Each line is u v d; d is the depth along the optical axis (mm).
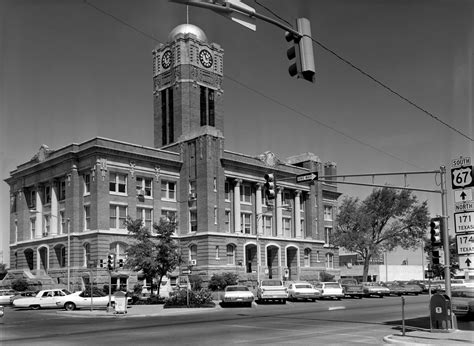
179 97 74125
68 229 55688
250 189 70062
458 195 19844
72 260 58375
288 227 74500
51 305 42531
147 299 44219
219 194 64438
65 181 61250
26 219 67125
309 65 12438
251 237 67250
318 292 46438
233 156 67188
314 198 78250
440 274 74312
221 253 63000
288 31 12492
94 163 58062
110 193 58688
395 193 71688
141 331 21625
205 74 77188
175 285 61781
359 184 24797
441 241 21359
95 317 32250
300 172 76500
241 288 39938
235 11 11461
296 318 27219
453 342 16844
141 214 61750
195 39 76312
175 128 73875
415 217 71125
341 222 72562
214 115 78250
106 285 53094
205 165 63625
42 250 64000
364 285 57250
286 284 58719
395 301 45094
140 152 62125
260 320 26344
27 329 23562
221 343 17141
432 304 20000
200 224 63156
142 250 45438
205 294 41906
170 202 64875
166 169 64938
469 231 19625
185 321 26859
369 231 73062
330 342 17219
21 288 57375
